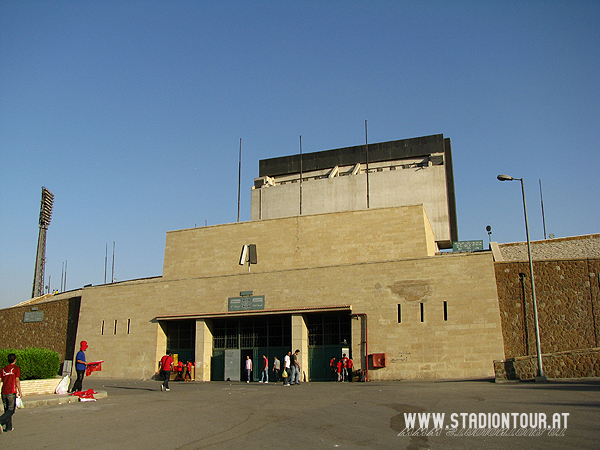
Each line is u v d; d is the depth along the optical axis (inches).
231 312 1448.1
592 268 1204.5
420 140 2704.2
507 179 1133.1
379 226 1451.8
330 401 738.2
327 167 2859.3
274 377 1390.3
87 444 471.5
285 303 1398.9
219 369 1464.1
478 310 1194.0
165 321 1568.7
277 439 469.4
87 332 1674.5
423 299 1247.5
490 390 791.7
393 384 1062.4
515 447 411.5
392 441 448.8
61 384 840.9
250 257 1542.8
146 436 498.9
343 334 1344.7
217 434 499.8
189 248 1665.8
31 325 1931.6
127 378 1555.1
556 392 716.0
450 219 2618.1
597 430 450.9
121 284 1657.2
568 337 1189.7
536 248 1571.1
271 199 2800.2
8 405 540.7
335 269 1362.0
